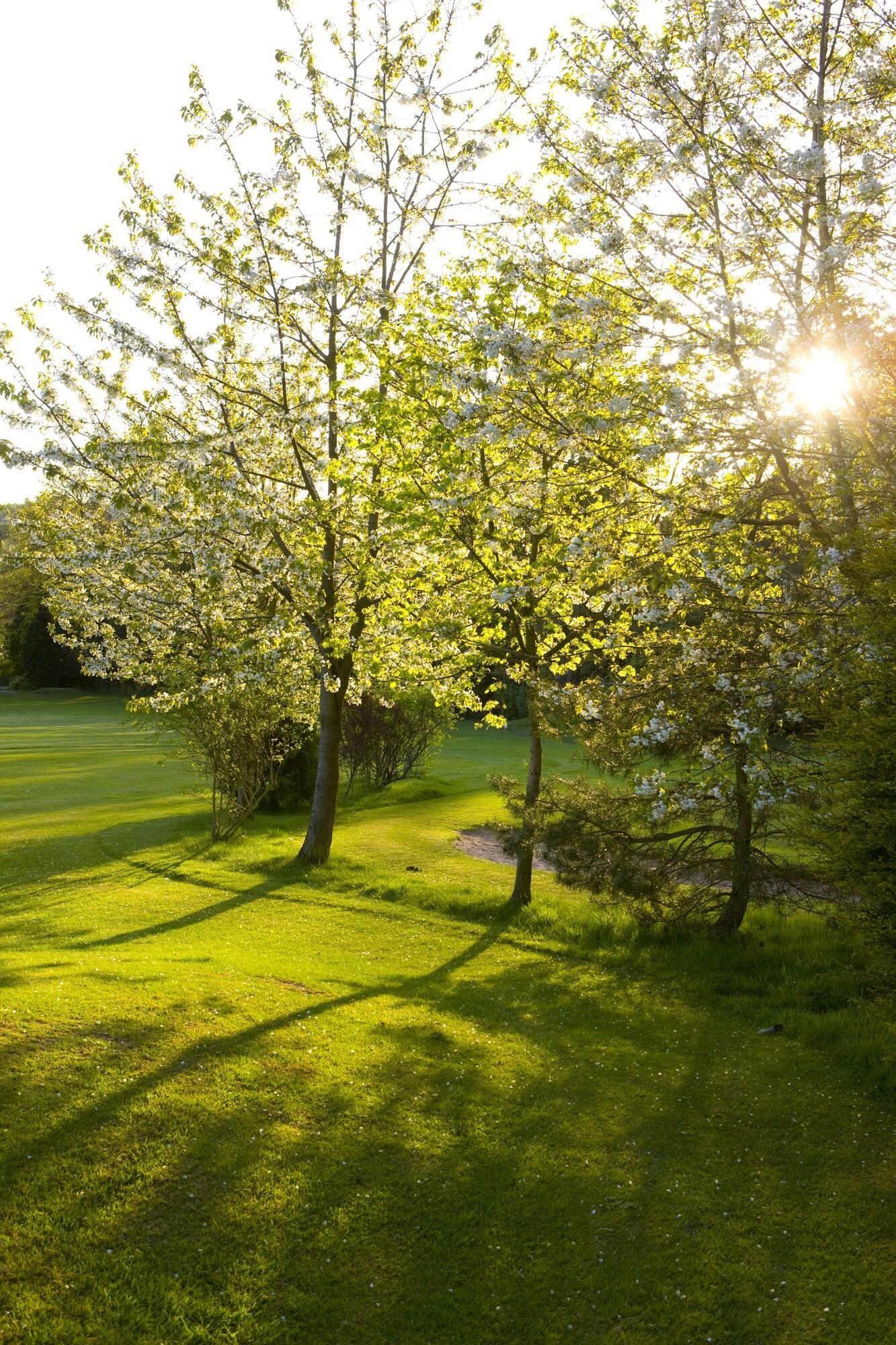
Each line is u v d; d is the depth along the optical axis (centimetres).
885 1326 559
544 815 1430
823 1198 689
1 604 8494
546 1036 1002
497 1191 675
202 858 1986
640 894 1316
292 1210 618
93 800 2853
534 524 1170
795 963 1236
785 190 877
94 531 1819
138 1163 632
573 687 1395
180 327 1684
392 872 1902
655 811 1242
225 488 1562
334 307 1750
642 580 956
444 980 1202
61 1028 799
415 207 1762
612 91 905
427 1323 549
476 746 4884
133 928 1363
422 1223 629
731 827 1332
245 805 2234
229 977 1053
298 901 1631
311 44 1647
